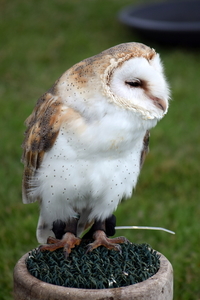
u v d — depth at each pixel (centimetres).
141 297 371
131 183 495
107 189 473
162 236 761
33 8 1931
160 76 451
